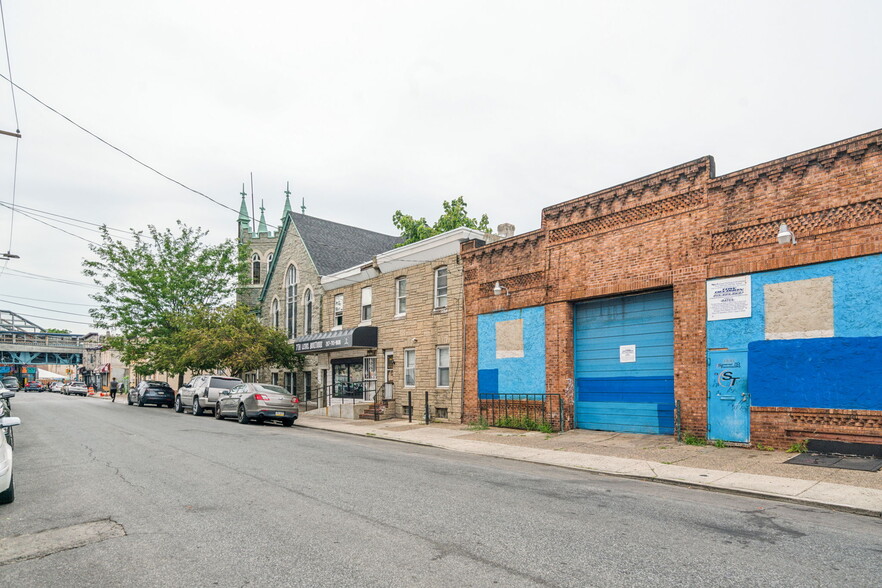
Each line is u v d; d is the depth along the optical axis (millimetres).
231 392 22297
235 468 10000
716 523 6547
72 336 81688
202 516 6695
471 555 5285
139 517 6684
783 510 7395
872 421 10633
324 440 15195
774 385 11969
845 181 11258
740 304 12672
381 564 5043
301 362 29812
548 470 10773
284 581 4660
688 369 13469
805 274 11719
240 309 30000
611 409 15734
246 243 39375
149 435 15461
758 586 4582
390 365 23750
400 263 23469
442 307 21297
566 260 16750
